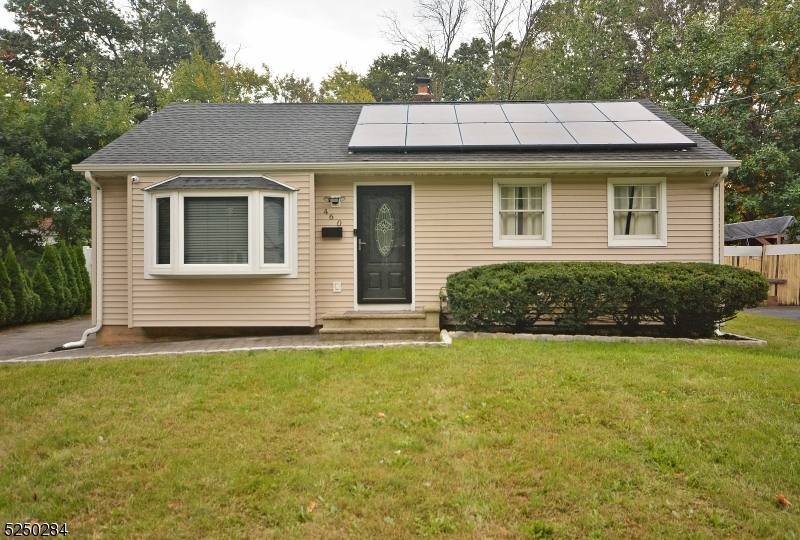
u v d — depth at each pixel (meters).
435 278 8.19
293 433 3.81
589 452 3.49
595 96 21.94
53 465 3.33
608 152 7.98
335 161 7.79
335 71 29.70
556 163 7.61
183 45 31.69
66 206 15.76
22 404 4.45
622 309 6.94
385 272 8.30
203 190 7.46
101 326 8.02
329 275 8.19
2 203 15.22
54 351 7.48
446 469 3.29
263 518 2.79
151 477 3.19
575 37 21.72
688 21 19.08
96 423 4.02
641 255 8.05
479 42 23.03
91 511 2.86
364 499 2.95
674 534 2.68
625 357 5.70
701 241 8.00
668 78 17.06
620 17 21.91
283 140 8.61
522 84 22.59
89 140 17.02
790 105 15.06
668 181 8.02
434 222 8.17
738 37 15.67
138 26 31.44
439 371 5.20
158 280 7.76
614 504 2.94
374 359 5.68
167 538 2.62
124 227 8.02
